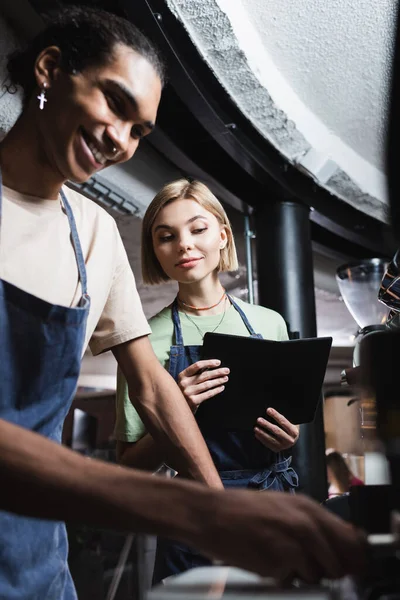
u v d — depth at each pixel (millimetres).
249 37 2582
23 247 974
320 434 2922
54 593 951
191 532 501
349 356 7078
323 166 3258
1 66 1916
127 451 1584
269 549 479
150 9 1982
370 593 487
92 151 932
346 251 4262
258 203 3338
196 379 1503
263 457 1610
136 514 514
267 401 1531
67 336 922
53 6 1783
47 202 1026
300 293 3211
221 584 527
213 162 3082
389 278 1203
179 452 1124
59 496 527
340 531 484
